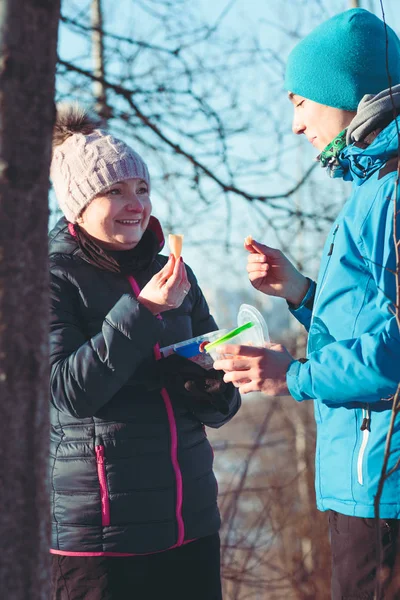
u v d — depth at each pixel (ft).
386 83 9.17
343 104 9.09
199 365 9.27
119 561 8.86
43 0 5.09
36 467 5.12
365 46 9.09
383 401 7.77
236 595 21.72
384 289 7.70
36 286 5.14
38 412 5.14
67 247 9.80
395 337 7.43
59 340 9.08
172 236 8.88
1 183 5.02
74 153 9.67
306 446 36.06
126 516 8.88
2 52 5.01
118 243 9.68
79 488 8.95
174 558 9.21
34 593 5.06
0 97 5.01
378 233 7.83
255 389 8.28
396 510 7.55
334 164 9.21
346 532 7.97
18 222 5.05
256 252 10.55
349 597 7.82
